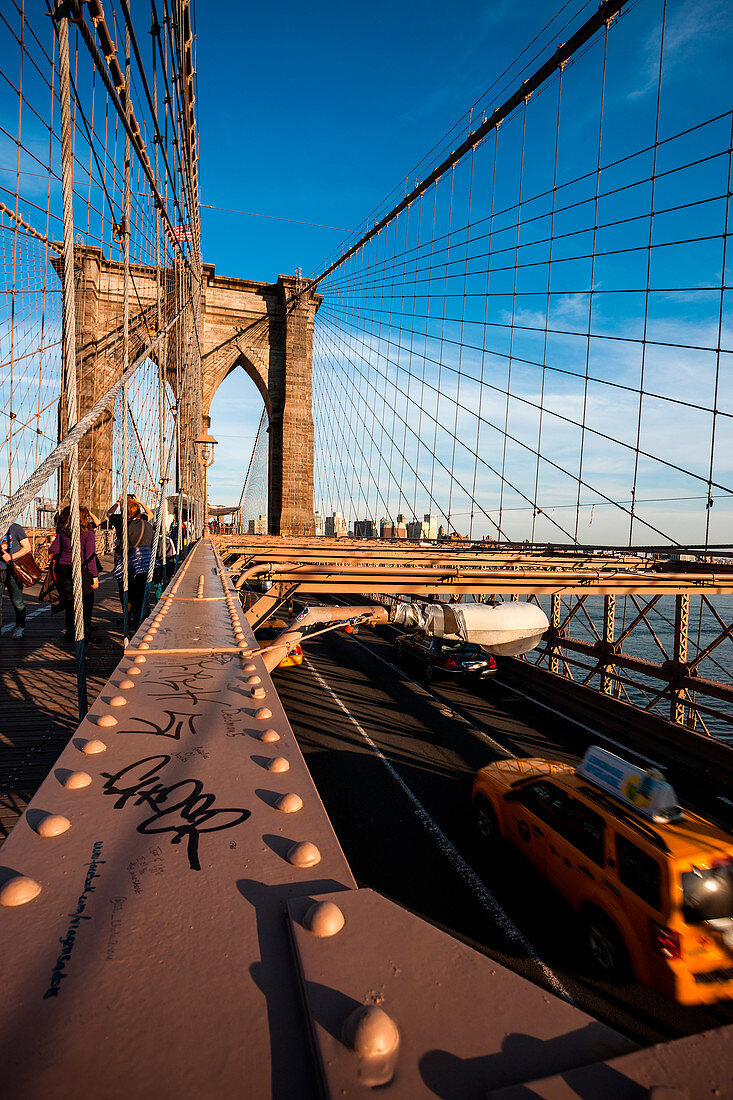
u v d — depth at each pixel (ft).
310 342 125.39
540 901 20.21
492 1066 1.80
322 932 2.46
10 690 14.99
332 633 76.84
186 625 11.20
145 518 24.85
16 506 7.30
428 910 19.69
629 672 93.61
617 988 16.25
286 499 119.75
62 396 9.72
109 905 2.70
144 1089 1.72
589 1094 1.68
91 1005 2.09
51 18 10.00
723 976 14.56
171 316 50.03
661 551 44.88
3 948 2.38
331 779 30.60
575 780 20.27
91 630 20.39
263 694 6.36
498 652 41.60
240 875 2.98
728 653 105.60
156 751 4.71
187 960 2.36
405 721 41.39
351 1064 1.77
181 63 29.71
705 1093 1.69
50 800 3.81
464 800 28.43
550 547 58.90
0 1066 1.78
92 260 89.35
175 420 41.75
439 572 36.68
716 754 33.32
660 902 15.16
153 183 25.44
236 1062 1.86
